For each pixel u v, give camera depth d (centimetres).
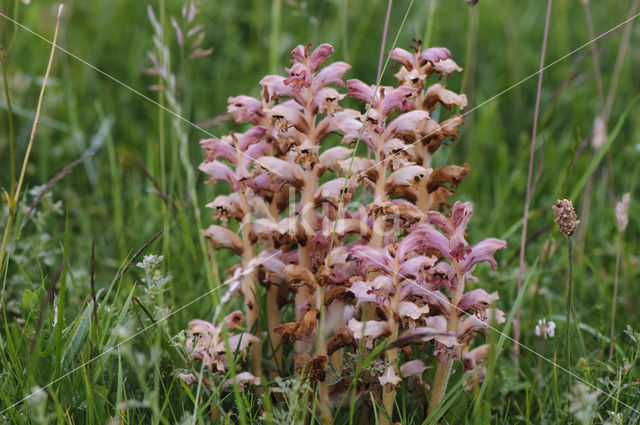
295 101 314
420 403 331
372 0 665
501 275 453
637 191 591
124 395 321
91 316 323
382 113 291
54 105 637
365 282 290
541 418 328
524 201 573
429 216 287
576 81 530
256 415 329
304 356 322
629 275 452
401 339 277
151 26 774
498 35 810
